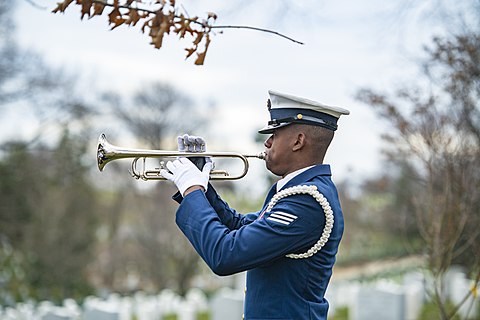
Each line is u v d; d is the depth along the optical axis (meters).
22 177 22.05
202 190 3.30
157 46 3.09
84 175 24.12
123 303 14.60
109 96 30.88
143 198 25.44
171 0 3.12
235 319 13.26
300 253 3.27
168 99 32.59
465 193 6.79
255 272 3.35
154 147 32.19
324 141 3.40
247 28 3.31
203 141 3.53
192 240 3.20
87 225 23.30
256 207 22.20
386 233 26.88
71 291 21.81
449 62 6.92
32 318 12.52
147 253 24.38
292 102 3.38
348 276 28.20
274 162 3.43
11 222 21.84
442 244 6.85
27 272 21.47
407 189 10.30
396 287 15.19
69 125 22.55
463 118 7.04
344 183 23.25
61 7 3.02
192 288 24.45
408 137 7.45
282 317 3.27
